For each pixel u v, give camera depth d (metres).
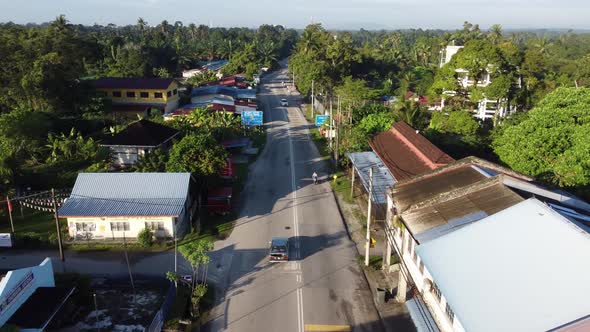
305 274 29.25
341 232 35.38
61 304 22.98
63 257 29.88
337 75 101.62
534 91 60.09
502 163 40.25
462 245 19.94
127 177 35.44
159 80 78.94
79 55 74.12
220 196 38.16
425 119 62.31
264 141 63.16
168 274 25.62
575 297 15.42
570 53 139.75
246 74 120.19
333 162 53.03
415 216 24.67
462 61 53.06
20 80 58.66
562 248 17.84
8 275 21.80
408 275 25.34
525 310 15.57
